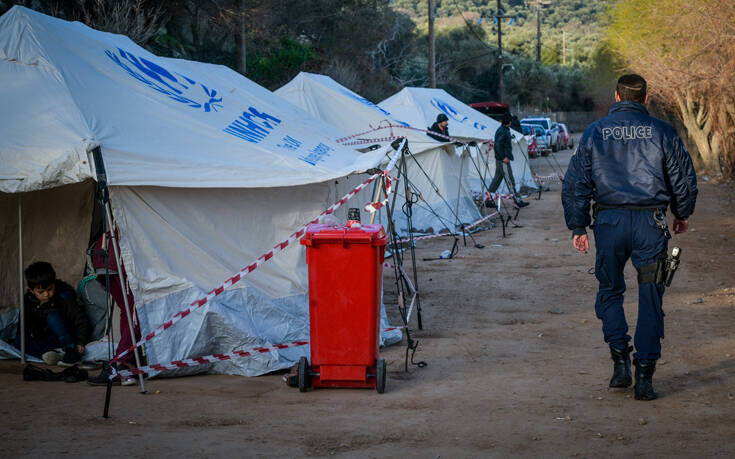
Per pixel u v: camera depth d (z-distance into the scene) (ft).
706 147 84.94
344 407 15.55
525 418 14.51
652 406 15.11
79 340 19.76
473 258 36.96
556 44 338.54
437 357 19.94
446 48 193.77
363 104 45.06
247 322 19.51
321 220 21.54
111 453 12.46
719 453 12.33
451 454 12.52
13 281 21.34
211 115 22.29
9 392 16.66
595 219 16.10
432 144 43.57
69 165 17.49
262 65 95.14
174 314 18.56
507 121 55.62
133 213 18.43
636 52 78.95
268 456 12.42
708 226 46.83
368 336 16.65
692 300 26.23
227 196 20.12
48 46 20.15
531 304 26.78
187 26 91.25
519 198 59.26
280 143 22.59
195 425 14.21
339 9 122.21
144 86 21.50
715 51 66.74
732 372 17.54
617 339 16.10
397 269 20.98
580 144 16.12
